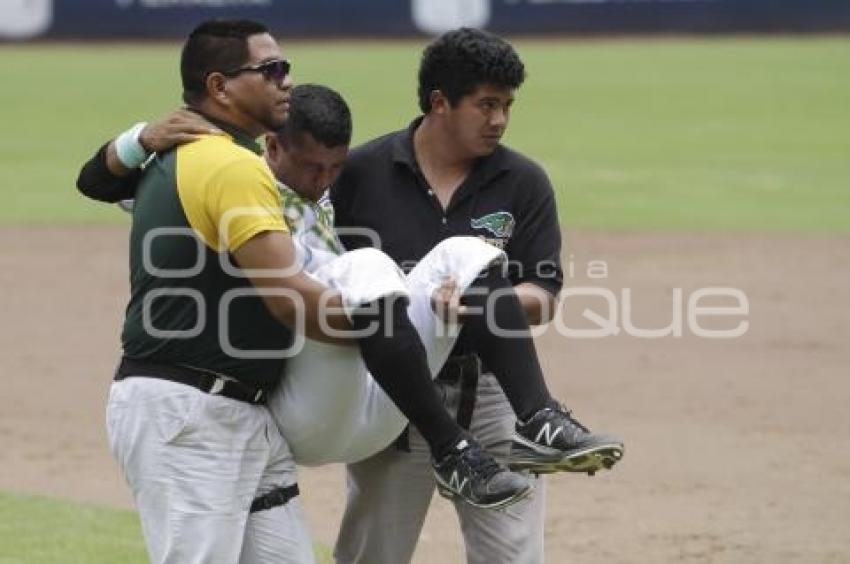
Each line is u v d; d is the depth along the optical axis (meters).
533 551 17.14
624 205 53.09
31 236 49.25
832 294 40.12
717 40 105.69
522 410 15.40
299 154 15.73
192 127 15.10
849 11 105.50
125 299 41.12
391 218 16.97
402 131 17.25
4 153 65.88
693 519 24.27
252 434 15.23
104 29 109.44
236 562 15.17
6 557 22.03
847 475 26.59
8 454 28.20
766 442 28.56
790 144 66.25
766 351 35.19
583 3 107.56
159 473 14.99
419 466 17.20
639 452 27.98
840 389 32.12
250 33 15.25
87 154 65.50
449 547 22.91
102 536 23.19
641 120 73.69
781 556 22.47
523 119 74.69
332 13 108.06
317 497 25.67
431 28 107.69
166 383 14.97
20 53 105.56
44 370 34.38
